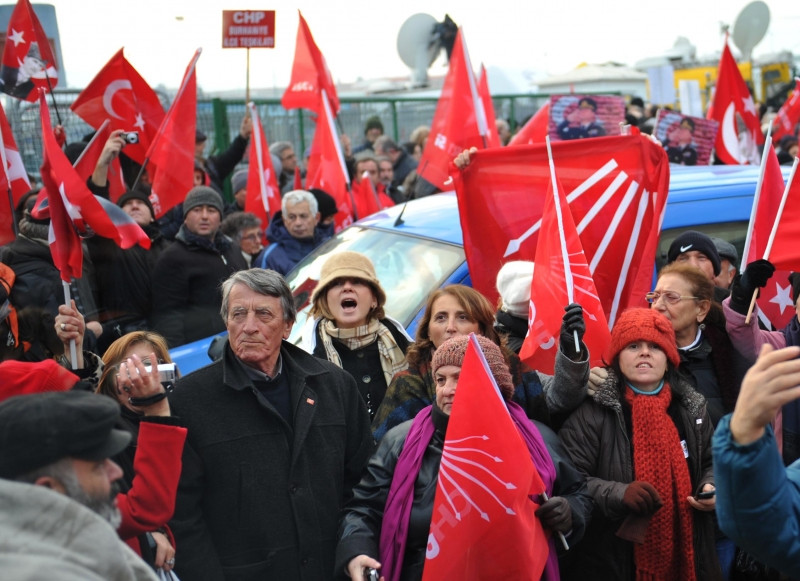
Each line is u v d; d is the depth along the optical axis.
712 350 3.84
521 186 4.49
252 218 7.36
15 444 1.84
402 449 3.13
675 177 5.66
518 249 4.48
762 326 4.57
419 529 3.00
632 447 3.45
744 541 1.99
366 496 3.13
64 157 3.57
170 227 7.30
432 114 14.38
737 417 1.95
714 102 9.39
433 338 3.64
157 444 2.61
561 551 3.22
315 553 3.07
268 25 8.22
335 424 3.21
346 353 4.06
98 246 5.62
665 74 13.99
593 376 3.54
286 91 8.30
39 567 1.60
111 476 2.01
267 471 3.04
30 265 4.68
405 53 17.14
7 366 2.61
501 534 2.78
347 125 13.55
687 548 3.35
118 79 6.69
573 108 7.95
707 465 3.48
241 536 3.02
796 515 2.00
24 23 5.95
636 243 4.46
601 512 3.31
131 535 2.62
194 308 5.85
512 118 15.88
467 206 4.50
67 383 2.64
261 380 3.14
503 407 2.83
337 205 7.94
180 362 5.14
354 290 4.03
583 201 4.46
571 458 3.46
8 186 4.80
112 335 5.62
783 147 10.10
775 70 19.88
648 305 4.39
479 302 3.64
